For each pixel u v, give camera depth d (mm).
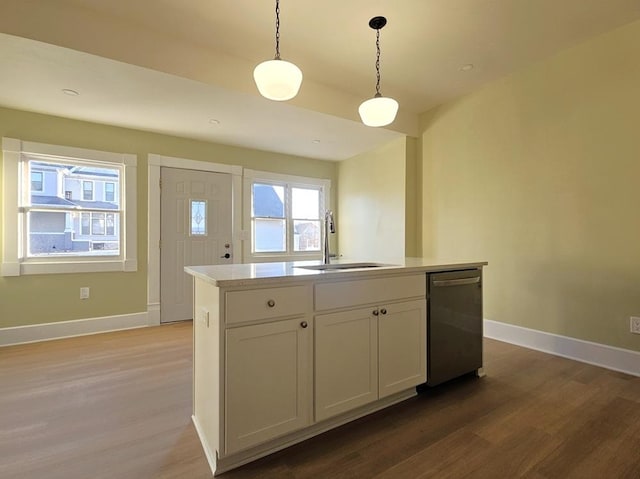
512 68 3123
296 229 5180
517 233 3201
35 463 1504
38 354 2900
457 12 2348
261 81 1860
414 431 1765
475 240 3564
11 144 3176
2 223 3156
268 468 1485
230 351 1444
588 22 2473
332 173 5457
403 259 2799
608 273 2621
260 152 4746
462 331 2322
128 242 3770
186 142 4156
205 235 4289
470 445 1645
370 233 4801
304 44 2709
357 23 2455
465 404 2049
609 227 2613
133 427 1796
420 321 2117
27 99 2992
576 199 2793
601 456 1561
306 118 3500
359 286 1838
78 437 1703
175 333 3559
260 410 1522
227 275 1566
